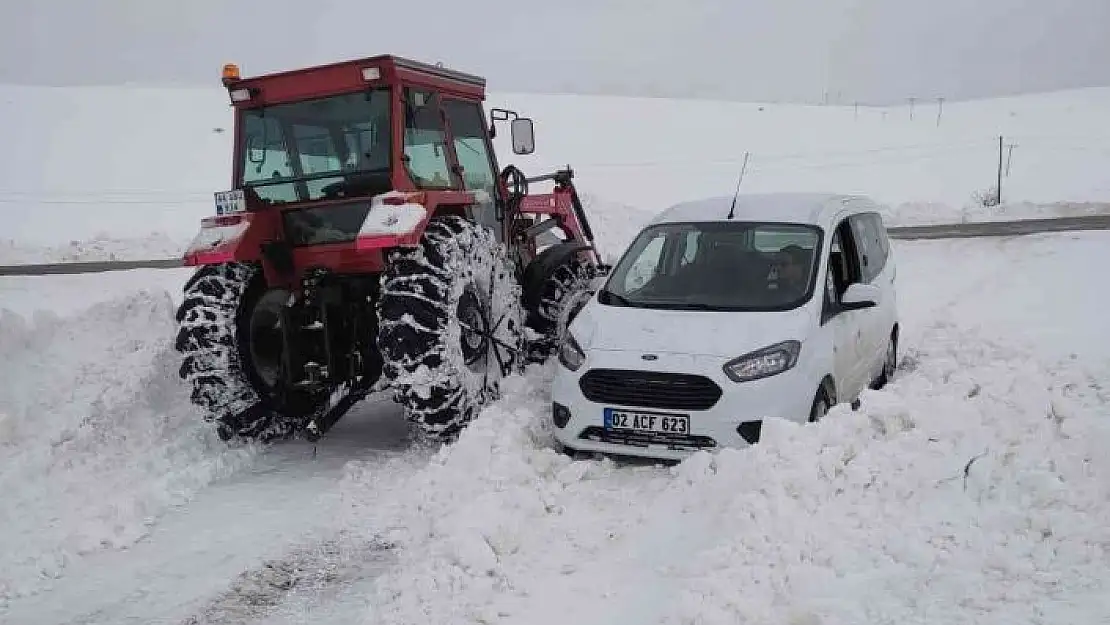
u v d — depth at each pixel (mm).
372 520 4547
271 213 5691
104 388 6324
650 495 4516
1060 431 4195
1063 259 11422
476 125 6668
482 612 3434
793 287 5359
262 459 5621
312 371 5445
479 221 6496
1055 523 3430
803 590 3248
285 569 4051
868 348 6137
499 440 4957
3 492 4832
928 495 3773
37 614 3682
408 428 6262
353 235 5664
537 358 6812
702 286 5531
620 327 5184
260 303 5758
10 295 12992
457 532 3943
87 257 19562
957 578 3195
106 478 5117
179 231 26688
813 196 6398
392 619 3461
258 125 5781
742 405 4668
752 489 3941
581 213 8227
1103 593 3016
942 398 4465
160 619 3627
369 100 5508
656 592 3500
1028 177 31609
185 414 6160
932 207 20312
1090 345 6918
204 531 4473
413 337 5023
